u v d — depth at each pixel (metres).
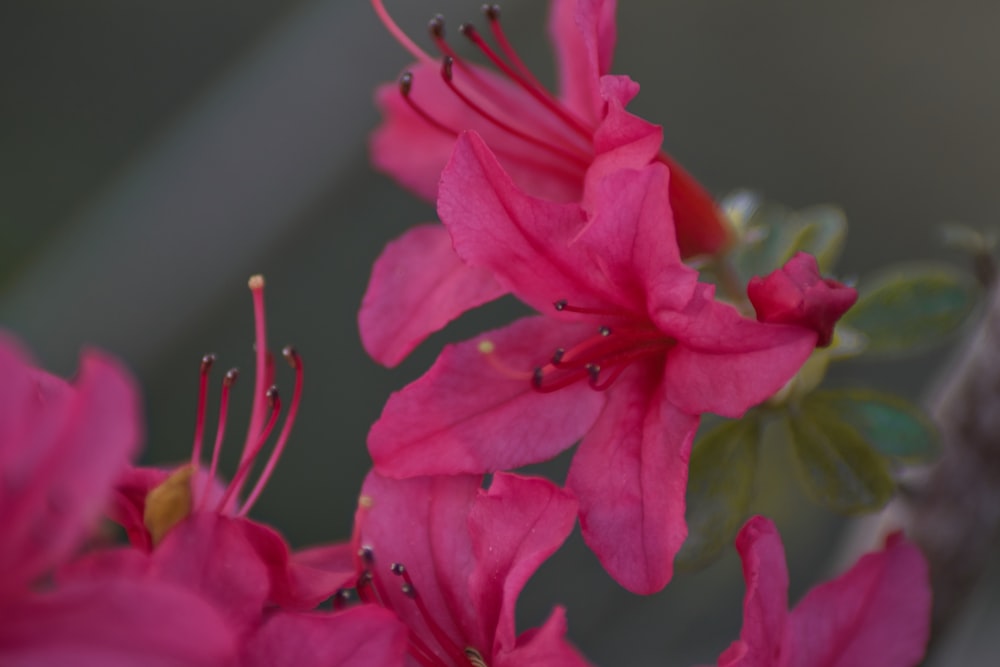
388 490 0.31
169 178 0.44
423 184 0.34
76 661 0.27
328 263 0.60
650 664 0.52
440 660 0.30
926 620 0.30
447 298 0.31
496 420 0.31
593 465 0.31
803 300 0.29
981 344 0.33
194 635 0.27
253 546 0.29
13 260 0.59
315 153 0.44
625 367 0.31
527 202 0.30
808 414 0.32
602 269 0.30
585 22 0.30
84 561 0.28
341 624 0.28
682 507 0.30
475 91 0.34
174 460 0.57
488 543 0.30
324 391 0.60
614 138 0.30
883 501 0.32
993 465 0.33
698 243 0.32
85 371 0.27
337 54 0.44
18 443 0.27
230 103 0.45
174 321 0.44
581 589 0.54
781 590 0.29
